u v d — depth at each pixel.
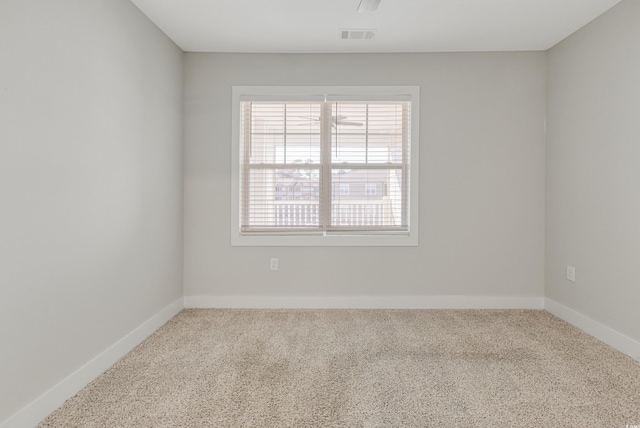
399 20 2.89
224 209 3.57
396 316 3.34
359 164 3.61
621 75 2.59
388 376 2.21
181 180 3.51
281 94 3.54
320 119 3.60
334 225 3.59
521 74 3.52
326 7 2.69
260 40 3.26
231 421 1.76
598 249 2.82
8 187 1.60
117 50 2.43
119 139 2.47
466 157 3.55
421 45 3.36
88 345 2.16
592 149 2.89
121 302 2.51
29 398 1.72
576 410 1.85
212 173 3.56
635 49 2.47
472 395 1.99
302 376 2.21
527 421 1.76
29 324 1.72
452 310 3.53
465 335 2.87
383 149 3.60
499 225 3.56
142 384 2.12
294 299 3.59
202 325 3.10
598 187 2.82
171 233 3.30
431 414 1.82
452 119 3.54
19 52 1.65
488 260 3.57
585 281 2.96
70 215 2.00
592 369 2.30
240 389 2.06
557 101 3.33
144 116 2.80
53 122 1.86
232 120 3.55
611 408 1.87
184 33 3.13
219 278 3.59
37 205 1.77
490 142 3.54
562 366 2.34
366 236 3.56
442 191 3.55
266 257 3.59
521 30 3.07
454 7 2.69
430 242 3.57
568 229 3.19
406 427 1.71
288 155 3.60
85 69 2.11
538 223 3.55
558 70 3.32
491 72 3.52
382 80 3.54
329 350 2.59
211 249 3.58
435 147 3.55
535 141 3.54
